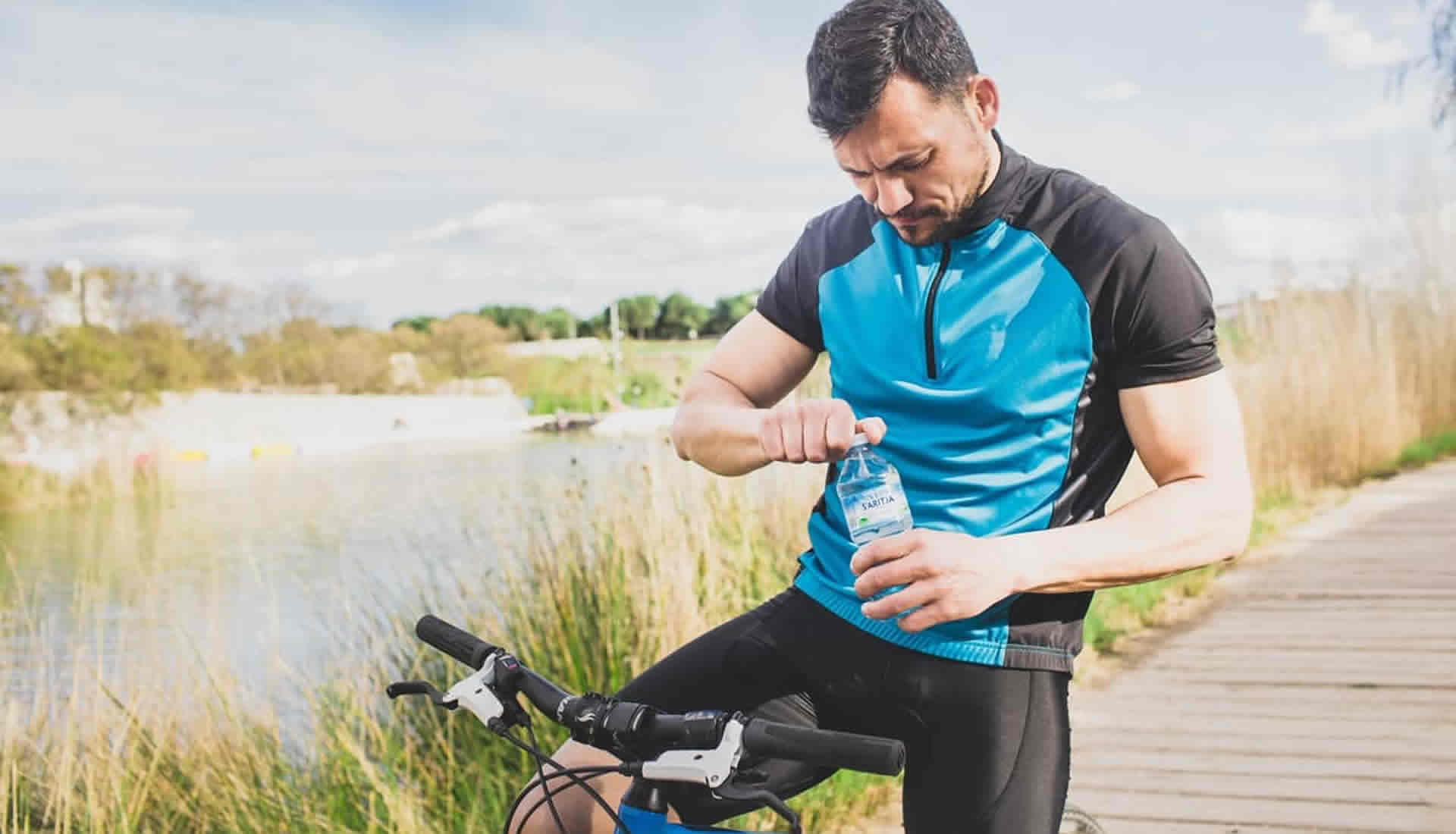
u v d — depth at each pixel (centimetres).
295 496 1356
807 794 411
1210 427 183
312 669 482
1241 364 1061
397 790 381
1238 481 184
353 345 2684
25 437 1784
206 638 555
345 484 1446
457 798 399
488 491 1100
